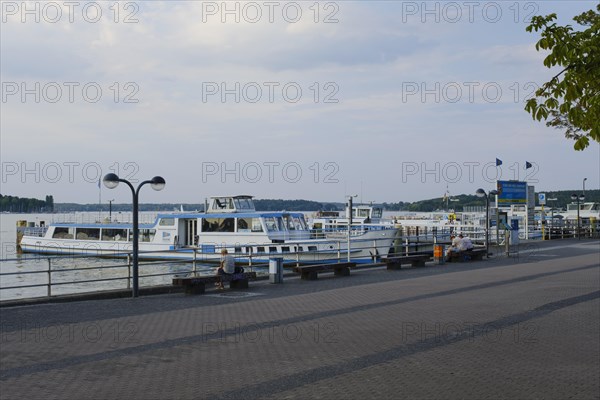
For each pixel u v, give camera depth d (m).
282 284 22.44
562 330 12.61
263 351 10.92
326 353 10.72
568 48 7.58
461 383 8.68
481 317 14.34
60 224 47.88
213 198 40.34
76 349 11.16
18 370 9.66
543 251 39.31
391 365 9.79
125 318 14.72
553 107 7.98
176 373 9.44
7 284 33.84
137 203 19.23
